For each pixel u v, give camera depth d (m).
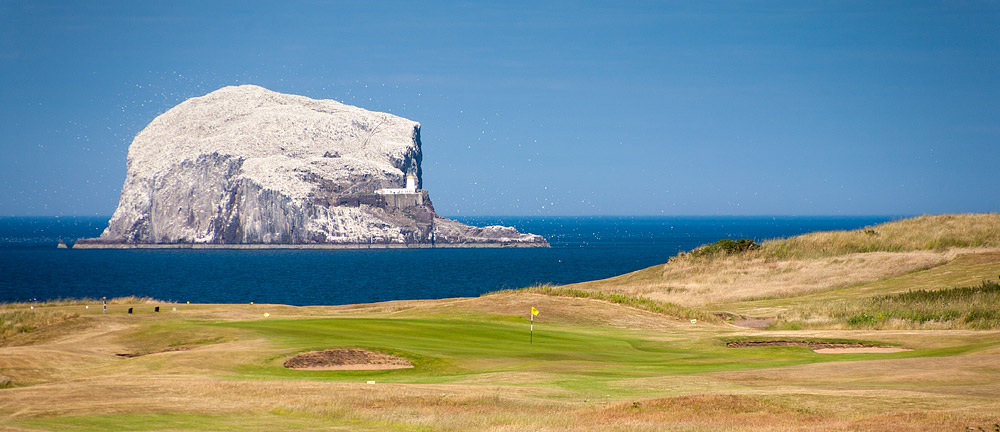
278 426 18.39
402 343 33.25
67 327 44.84
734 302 63.25
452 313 51.47
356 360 29.23
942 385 21.94
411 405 20.89
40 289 134.88
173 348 32.69
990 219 83.50
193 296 125.12
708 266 81.25
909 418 17.61
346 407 20.39
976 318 44.62
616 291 71.50
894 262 70.38
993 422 16.86
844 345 35.19
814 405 19.62
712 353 33.72
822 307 53.28
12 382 25.67
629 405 20.38
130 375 26.28
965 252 70.31
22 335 43.16
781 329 47.78
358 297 123.88
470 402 21.19
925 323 44.81
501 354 31.55
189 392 22.19
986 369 24.45
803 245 84.00
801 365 27.83
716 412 19.36
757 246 87.38
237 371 27.08
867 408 19.06
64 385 23.38
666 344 36.91
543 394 22.41
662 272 83.31
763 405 19.81
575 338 38.72
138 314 53.12
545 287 61.75
